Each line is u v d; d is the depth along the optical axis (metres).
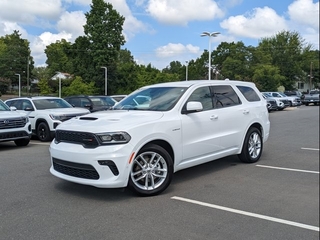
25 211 4.45
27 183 5.76
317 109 33.00
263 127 7.71
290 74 73.62
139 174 5.03
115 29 62.88
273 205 4.84
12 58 84.38
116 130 4.75
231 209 4.63
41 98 12.39
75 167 4.87
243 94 7.40
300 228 4.09
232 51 70.31
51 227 3.95
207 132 6.11
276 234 3.90
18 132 9.55
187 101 5.90
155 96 6.16
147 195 5.06
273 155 8.58
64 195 5.11
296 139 11.71
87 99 14.76
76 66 63.75
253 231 3.95
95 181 4.71
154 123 5.16
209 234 3.82
